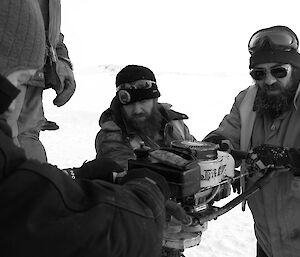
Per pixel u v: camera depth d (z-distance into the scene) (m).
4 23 0.96
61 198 0.93
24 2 0.99
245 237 5.55
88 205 0.98
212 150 1.65
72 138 13.16
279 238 2.35
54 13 2.22
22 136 2.06
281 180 2.25
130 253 1.01
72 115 17.06
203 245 5.28
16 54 0.98
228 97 25.91
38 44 1.04
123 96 2.14
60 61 2.48
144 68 2.18
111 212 0.99
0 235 0.88
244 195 1.84
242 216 6.27
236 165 2.33
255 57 2.16
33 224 0.89
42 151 2.19
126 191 1.08
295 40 2.15
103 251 0.96
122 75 2.15
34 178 0.92
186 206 1.58
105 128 2.24
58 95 2.50
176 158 1.29
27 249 0.90
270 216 2.35
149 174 1.20
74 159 10.61
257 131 2.38
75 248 0.93
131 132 2.19
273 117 2.29
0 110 0.94
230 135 2.49
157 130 2.25
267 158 1.93
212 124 16.02
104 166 1.44
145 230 1.04
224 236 5.57
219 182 1.68
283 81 2.15
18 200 0.89
